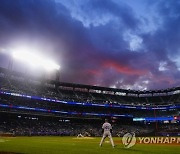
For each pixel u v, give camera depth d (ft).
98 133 230.07
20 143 72.95
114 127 262.26
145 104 297.74
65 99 249.96
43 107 233.96
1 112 204.64
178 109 269.64
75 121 264.72
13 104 211.82
